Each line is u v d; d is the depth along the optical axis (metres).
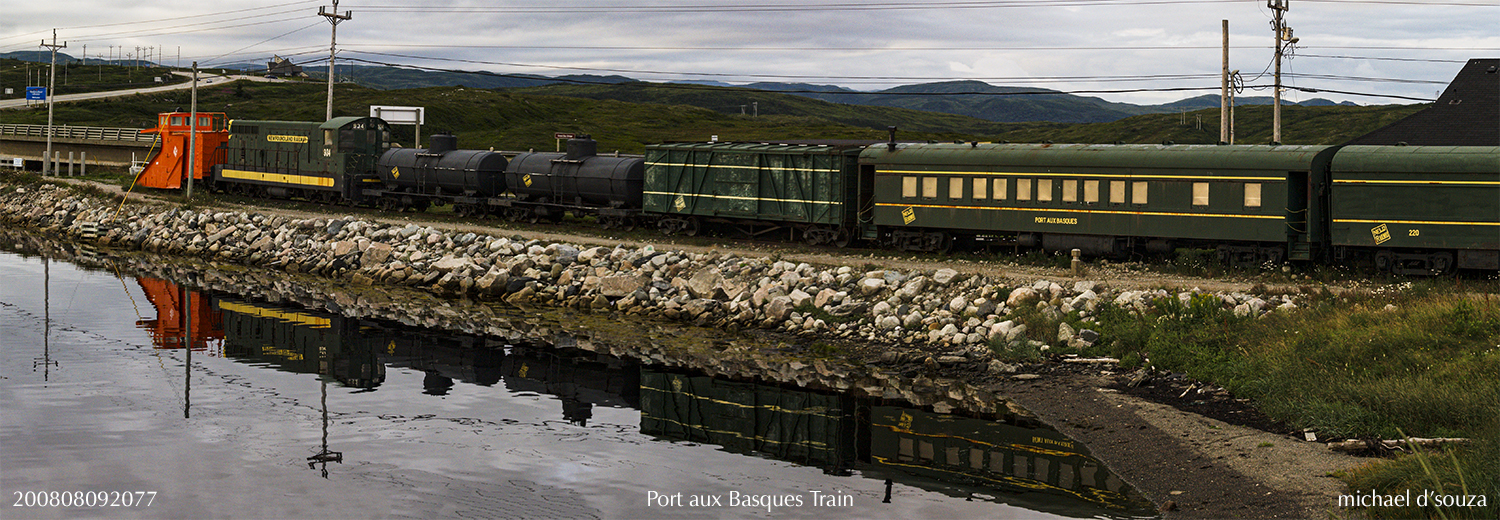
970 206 35.78
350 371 28.61
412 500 18.16
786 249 38.84
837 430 22.34
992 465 19.69
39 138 95.94
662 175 43.88
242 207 58.47
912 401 24.34
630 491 18.61
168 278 46.12
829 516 17.14
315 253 48.62
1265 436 19.72
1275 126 51.12
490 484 19.08
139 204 63.22
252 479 19.41
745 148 41.22
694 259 37.88
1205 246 32.88
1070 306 28.84
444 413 24.20
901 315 30.66
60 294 41.84
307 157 58.47
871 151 38.22
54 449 21.23
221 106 158.50
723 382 26.66
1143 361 25.53
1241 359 23.80
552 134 140.25
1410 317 23.69
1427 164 29.06
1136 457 19.56
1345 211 30.16
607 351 30.47
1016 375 25.61
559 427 22.97
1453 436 17.84
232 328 34.88
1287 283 29.55
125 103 155.88
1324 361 22.39
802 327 31.73
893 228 38.34
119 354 30.88
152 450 21.25
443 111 149.50
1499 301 23.61
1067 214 33.94
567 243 42.31
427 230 46.41
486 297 39.75
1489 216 28.41
